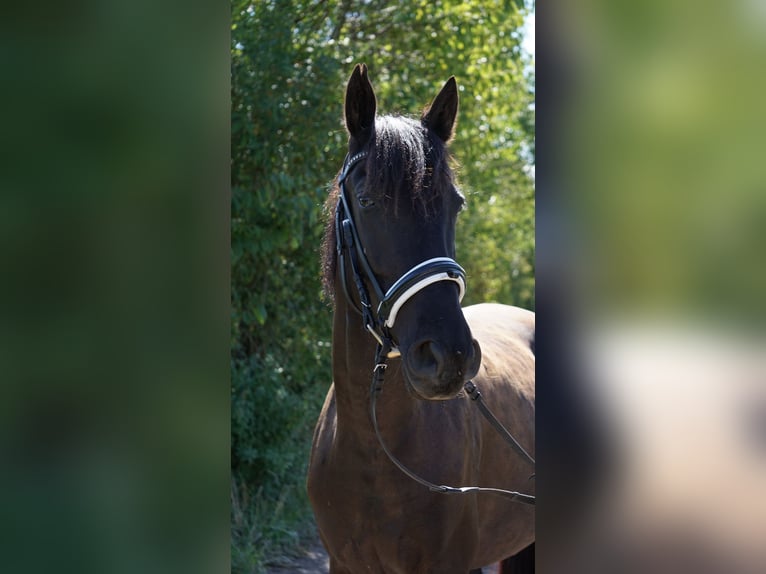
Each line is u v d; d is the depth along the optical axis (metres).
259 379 5.12
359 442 2.29
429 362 1.93
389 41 6.12
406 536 2.30
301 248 5.57
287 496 5.09
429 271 1.99
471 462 2.51
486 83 6.54
